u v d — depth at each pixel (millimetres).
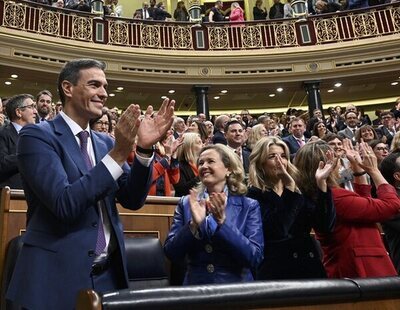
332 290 969
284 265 1646
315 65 8898
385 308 1036
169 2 11773
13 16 7562
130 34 8672
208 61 8844
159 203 2410
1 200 1926
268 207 1691
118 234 1203
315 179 1742
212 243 1493
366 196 1908
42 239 1104
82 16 8305
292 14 9484
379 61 8664
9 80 7969
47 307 1033
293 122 4352
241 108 10086
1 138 2545
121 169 1135
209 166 1656
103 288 1131
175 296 830
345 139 2035
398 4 8719
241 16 9594
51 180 1085
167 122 1253
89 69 1251
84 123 1288
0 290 1681
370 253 1718
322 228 1707
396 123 5262
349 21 8961
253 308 896
